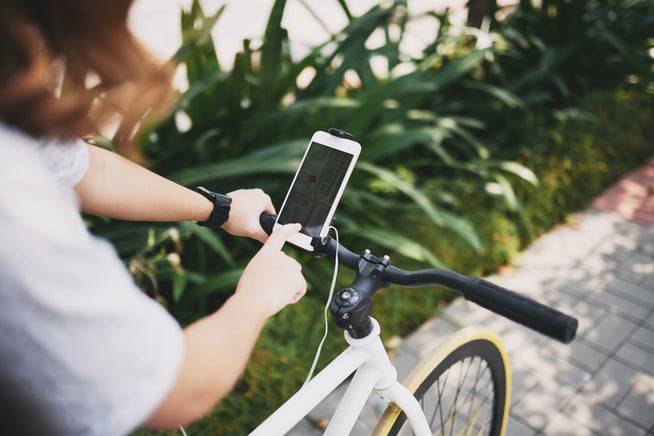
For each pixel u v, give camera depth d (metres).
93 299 0.47
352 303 0.94
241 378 2.04
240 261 2.46
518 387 2.17
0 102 0.42
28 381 0.47
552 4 3.99
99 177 0.81
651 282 2.69
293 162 2.22
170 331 0.52
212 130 2.45
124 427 0.50
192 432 1.84
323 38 6.08
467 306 2.59
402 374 2.24
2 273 0.43
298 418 0.93
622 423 2.01
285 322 2.26
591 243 2.97
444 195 2.77
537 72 3.59
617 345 2.35
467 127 3.57
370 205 2.82
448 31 3.47
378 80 3.14
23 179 0.44
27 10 0.42
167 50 5.39
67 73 0.46
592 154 3.54
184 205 0.93
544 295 2.63
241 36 5.95
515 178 3.23
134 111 0.52
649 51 4.21
